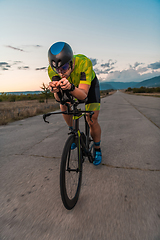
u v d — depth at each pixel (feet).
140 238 3.75
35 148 11.19
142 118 21.39
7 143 12.76
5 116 26.43
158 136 12.64
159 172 7.03
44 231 4.13
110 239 3.76
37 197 5.67
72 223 4.35
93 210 4.84
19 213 4.88
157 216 4.45
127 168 7.55
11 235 4.05
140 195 5.46
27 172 7.66
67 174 4.93
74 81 6.24
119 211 4.73
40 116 28.86
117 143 11.48
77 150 5.52
